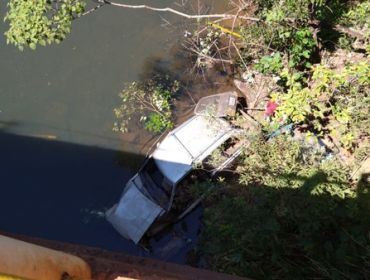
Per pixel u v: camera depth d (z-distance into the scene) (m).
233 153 7.38
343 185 5.56
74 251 2.07
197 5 9.31
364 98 5.89
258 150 6.46
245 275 5.17
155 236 7.64
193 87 8.71
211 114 7.59
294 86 6.24
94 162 8.41
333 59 7.41
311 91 6.27
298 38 6.81
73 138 8.62
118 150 8.45
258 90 8.06
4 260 1.31
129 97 8.80
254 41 7.32
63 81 9.10
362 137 6.30
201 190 6.80
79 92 8.98
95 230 7.88
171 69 8.95
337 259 4.57
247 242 5.40
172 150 7.61
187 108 8.58
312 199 5.31
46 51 9.34
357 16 6.91
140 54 9.19
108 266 1.90
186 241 7.45
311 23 7.01
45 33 6.09
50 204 8.16
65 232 7.93
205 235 6.93
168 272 1.97
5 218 8.12
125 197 7.68
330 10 6.88
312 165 6.04
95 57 9.25
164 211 7.51
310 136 6.32
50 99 8.98
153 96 8.66
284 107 6.11
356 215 5.12
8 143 8.64
